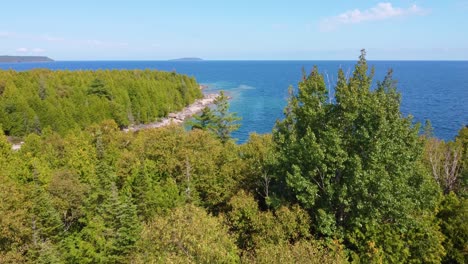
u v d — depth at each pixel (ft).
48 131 268.62
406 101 476.54
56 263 100.27
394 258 81.35
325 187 87.97
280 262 64.69
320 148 84.12
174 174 146.41
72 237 118.42
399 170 81.10
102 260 105.09
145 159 155.94
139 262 76.79
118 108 420.36
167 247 69.62
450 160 137.18
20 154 208.74
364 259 79.46
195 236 67.00
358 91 85.30
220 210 127.95
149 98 485.15
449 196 98.02
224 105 225.35
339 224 87.81
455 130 314.55
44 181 147.02
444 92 573.74
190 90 598.75
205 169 134.62
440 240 88.17
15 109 358.02
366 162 81.51
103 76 565.53
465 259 88.69
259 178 118.93
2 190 117.29
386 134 81.00
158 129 178.81
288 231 85.05
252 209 95.35
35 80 475.72
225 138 217.56
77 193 133.39
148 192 129.39
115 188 123.54
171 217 75.87
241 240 95.96
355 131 86.12
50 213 118.11
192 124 225.76
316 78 93.20
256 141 138.92
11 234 105.91
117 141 220.64
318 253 70.28
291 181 89.66
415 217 86.94
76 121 377.91
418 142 90.89
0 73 467.52
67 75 544.21
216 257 65.51
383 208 81.25
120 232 110.42
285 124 106.93
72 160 177.47
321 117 91.56
